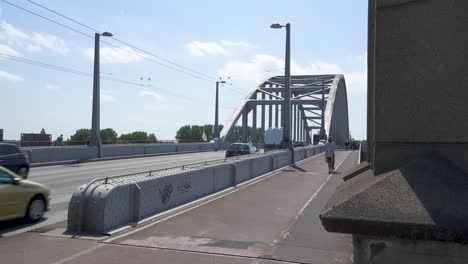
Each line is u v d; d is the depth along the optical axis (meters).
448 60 2.48
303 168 24.91
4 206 8.84
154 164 28.75
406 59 2.59
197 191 12.73
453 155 2.48
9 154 17.84
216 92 58.34
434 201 2.18
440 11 2.50
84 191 8.40
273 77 85.88
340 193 2.77
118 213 8.66
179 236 8.05
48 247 7.19
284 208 11.51
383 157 2.69
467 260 2.18
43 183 17.03
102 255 6.73
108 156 34.84
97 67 33.50
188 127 112.81
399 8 2.62
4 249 7.06
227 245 7.47
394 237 2.22
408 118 2.59
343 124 87.56
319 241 7.87
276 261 6.57
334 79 81.06
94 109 33.50
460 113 2.45
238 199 12.84
